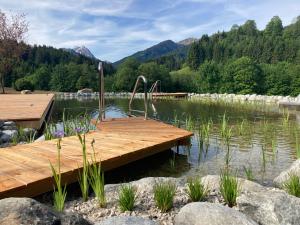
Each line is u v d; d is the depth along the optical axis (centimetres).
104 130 756
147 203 336
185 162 634
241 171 572
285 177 427
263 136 916
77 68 4538
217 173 561
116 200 350
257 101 2736
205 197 355
